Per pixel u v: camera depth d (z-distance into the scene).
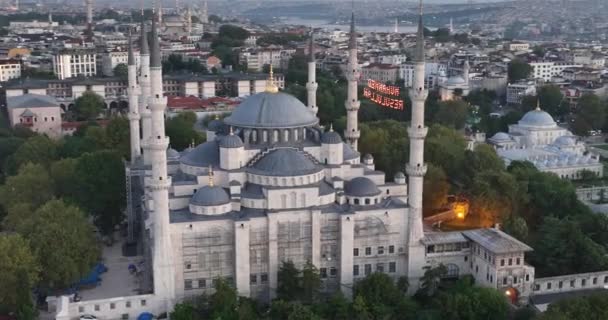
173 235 163.25
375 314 158.00
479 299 157.12
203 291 167.88
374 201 179.88
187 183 177.00
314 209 170.12
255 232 167.62
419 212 178.25
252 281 170.00
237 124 187.38
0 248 160.12
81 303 158.50
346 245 172.88
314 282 164.88
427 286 173.00
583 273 180.25
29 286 159.75
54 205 187.75
